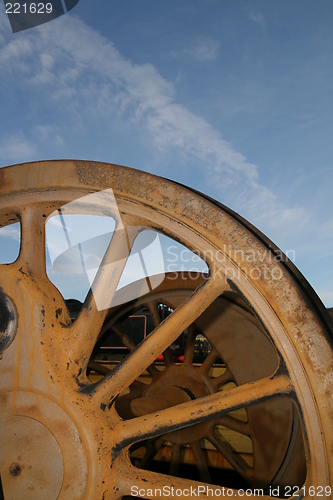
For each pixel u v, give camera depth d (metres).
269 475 2.12
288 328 1.07
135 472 1.22
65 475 1.16
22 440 1.20
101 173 1.30
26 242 1.33
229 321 2.43
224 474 2.72
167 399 2.18
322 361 1.03
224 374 2.44
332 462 1.00
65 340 1.24
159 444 2.55
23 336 1.24
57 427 1.18
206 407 1.16
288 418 2.13
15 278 1.26
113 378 1.21
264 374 2.28
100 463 1.16
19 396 1.23
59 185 1.32
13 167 1.38
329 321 1.12
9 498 1.18
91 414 1.18
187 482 1.20
